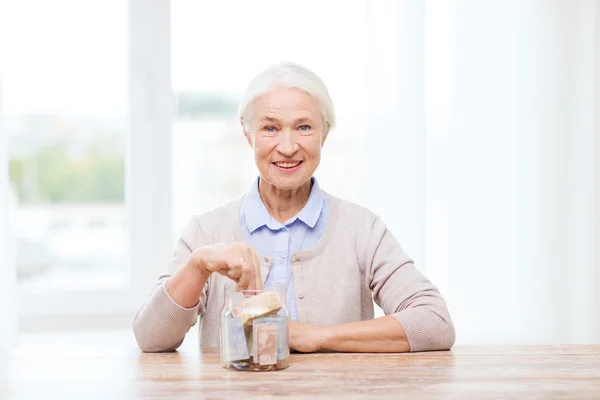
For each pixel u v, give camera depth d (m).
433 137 2.29
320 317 1.45
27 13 2.28
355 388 1.00
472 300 2.33
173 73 2.38
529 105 2.35
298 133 1.39
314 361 1.18
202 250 1.24
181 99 2.39
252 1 2.37
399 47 2.28
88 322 2.36
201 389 1.00
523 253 2.35
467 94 2.31
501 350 1.29
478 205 2.32
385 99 2.28
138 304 2.39
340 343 1.25
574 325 2.39
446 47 2.29
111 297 2.37
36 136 2.32
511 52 2.33
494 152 2.33
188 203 2.41
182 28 2.37
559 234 2.37
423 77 2.29
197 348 1.33
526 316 2.36
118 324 2.38
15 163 2.30
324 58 2.34
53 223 2.35
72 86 2.34
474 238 2.32
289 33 2.36
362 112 2.31
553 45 2.35
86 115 2.36
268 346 1.10
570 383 1.04
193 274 1.24
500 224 2.33
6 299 2.04
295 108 1.37
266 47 2.38
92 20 2.34
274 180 1.41
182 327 1.26
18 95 2.29
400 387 1.01
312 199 1.51
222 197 2.41
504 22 2.33
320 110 1.41
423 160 2.29
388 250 1.50
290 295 1.44
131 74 2.35
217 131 2.40
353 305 1.48
